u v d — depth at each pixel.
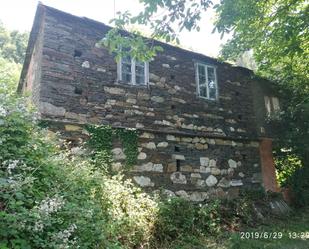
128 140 8.22
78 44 8.15
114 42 5.79
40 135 5.03
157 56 9.54
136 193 7.27
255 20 8.74
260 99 12.01
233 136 10.61
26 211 3.26
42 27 7.98
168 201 7.53
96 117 7.95
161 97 9.25
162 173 8.70
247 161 10.85
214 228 7.60
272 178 11.36
